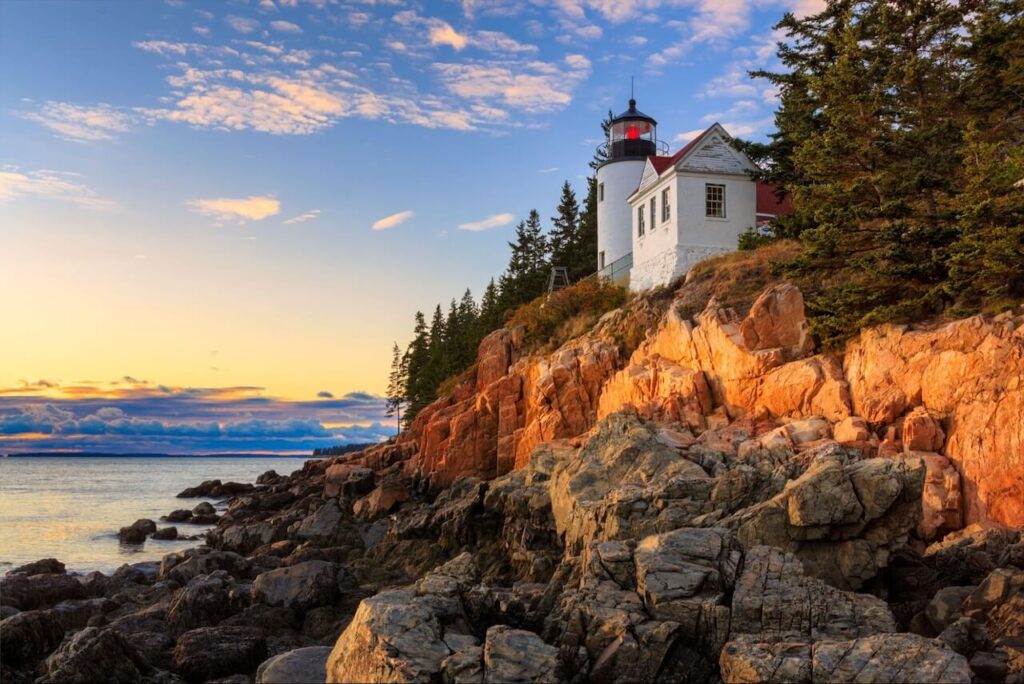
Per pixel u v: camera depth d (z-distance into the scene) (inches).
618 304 1943.9
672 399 1278.3
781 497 795.4
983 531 853.2
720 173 1833.2
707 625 611.2
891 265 1189.1
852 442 1031.6
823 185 1378.0
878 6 1556.3
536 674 550.6
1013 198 1093.8
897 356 1093.1
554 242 3442.4
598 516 948.0
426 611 600.7
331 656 597.3
